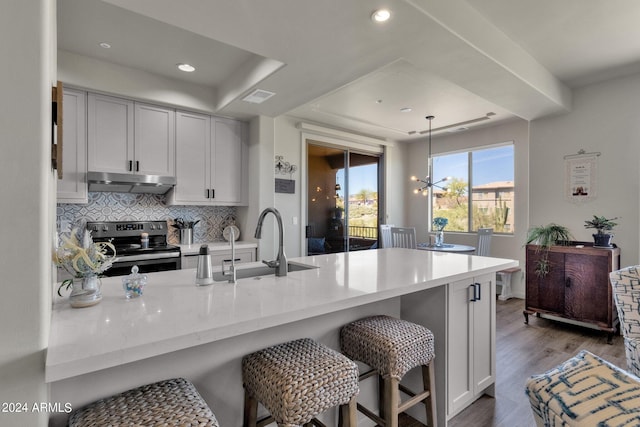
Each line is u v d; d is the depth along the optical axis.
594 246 3.46
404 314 2.16
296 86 3.05
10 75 0.78
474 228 5.62
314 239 5.15
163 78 3.42
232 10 1.95
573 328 3.62
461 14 2.26
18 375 0.80
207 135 3.86
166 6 1.91
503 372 2.64
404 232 4.86
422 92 3.87
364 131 5.66
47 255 0.87
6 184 0.78
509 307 4.44
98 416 0.99
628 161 3.46
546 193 4.03
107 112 3.21
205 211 4.22
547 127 4.04
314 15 2.00
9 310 0.79
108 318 1.16
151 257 3.24
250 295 1.47
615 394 0.57
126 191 3.63
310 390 1.23
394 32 2.19
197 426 0.98
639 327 1.75
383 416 1.91
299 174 4.91
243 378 1.44
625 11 2.39
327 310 1.37
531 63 3.08
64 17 2.37
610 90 3.58
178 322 1.12
